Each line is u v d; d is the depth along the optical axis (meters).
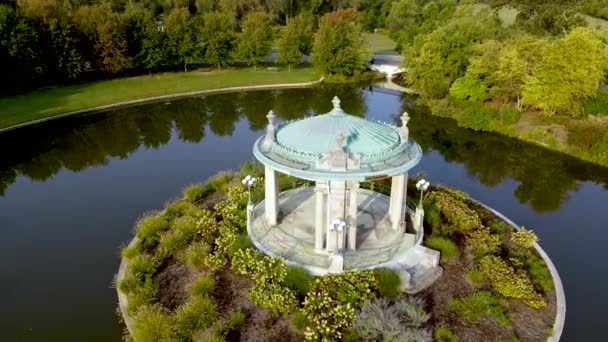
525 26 89.38
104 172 42.75
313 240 25.36
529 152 48.53
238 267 23.78
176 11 84.50
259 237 25.95
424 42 70.62
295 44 88.69
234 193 32.12
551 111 53.31
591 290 24.92
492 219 30.62
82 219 33.28
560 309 22.16
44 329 22.20
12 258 28.31
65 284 25.70
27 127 55.75
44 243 30.06
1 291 25.14
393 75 88.75
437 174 42.34
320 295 21.38
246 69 90.06
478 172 42.97
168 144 51.09
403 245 24.98
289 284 22.47
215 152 48.03
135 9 82.56
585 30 49.91
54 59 71.19
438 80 65.88
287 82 81.81
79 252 28.94
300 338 19.95
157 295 22.69
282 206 29.16
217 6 125.50
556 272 25.22
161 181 40.06
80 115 61.44
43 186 39.81
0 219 33.53
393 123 59.91
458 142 52.06
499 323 20.97
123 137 53.66
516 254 26.19
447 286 23.30
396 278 22.27
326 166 21.70
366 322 19.77
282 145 23.67
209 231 27.36
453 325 20.75
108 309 23.50
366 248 24.69
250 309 21.61
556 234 30.94
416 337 18.88
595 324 22.27
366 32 135.12
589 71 49.25
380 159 22.59
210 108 66.94
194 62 94.69
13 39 64.69
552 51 51.19
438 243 25.73
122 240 30.22
